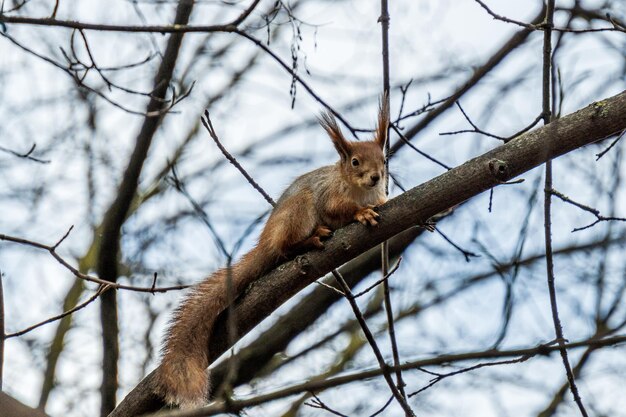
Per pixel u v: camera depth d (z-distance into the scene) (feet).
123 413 33.12
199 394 33.37
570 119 29.84
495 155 30.22
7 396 19.06
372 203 38.40
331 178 37.93
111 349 43.34
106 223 44.68
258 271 36.06
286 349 53.67
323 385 23.15
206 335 34.78
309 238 34.09
